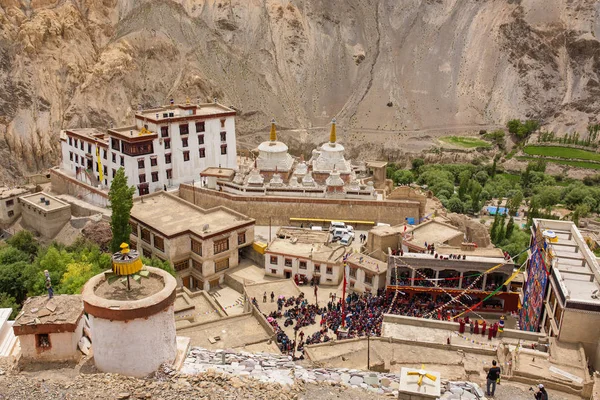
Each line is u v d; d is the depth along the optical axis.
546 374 44.56
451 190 154.62
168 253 83.31
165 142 110.94
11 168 164.88
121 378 26.55
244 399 26.36
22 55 179.88
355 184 107.19
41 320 28.91
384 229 82.81
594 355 50.84
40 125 173.62
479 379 43.12
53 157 171.75
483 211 145.50
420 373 28.88
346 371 31.73
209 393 26.34
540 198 148.62
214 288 85.56
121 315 25.89
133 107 196.12
